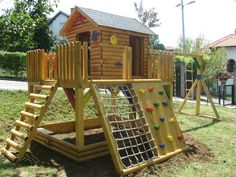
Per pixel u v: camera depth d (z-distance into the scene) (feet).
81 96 13.71
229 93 57.00
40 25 16.90
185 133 20.30
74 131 19.40
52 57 16.61
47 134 16.65
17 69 46.96
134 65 20.99
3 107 22.38
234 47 60.90
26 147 13.98
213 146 17.28
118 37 18.95
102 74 18.11
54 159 14.39
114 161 12.56
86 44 13.78
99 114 13.39
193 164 14.10
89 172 12.79
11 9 15.34
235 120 26.27
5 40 16.76
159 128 15.28
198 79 27.89
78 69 13.58
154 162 13.61
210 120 25.79
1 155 14.73
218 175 12.84
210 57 49.60
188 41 59.06
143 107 15.38
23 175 12.26
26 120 19.35
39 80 17.15
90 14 18.63
